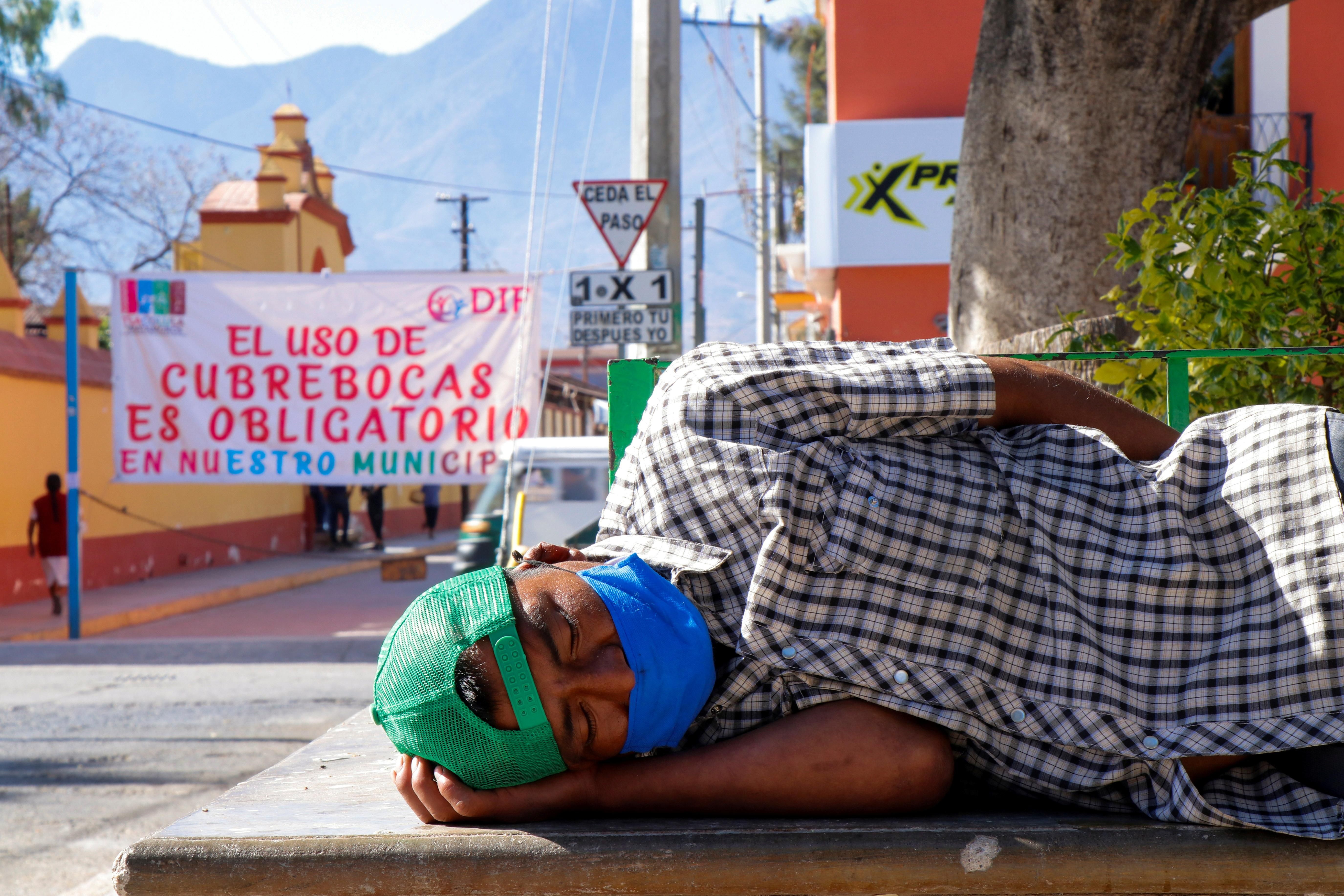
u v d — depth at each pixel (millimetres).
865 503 1555
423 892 1400
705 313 23594
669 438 1665
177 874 1410
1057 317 4316
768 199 25156
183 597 13195
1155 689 1501
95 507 14422
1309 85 10742
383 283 10227
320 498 21188
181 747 5980
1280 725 1425
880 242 11906
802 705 1526
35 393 13328
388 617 11938
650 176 9219
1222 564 1543
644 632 1489
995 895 1376
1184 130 4340
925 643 1517
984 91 4477
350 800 1712
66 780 5348
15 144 25953
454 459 10242
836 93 12148
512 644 1435
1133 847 1369
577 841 1407
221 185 21938
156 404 10312
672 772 1493
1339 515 1476
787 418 1636
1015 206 4371
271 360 10312
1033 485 1604
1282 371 3229
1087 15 4141
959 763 1634
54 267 28797
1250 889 1354
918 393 1630
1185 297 3195
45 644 9484
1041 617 1535
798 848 1385
